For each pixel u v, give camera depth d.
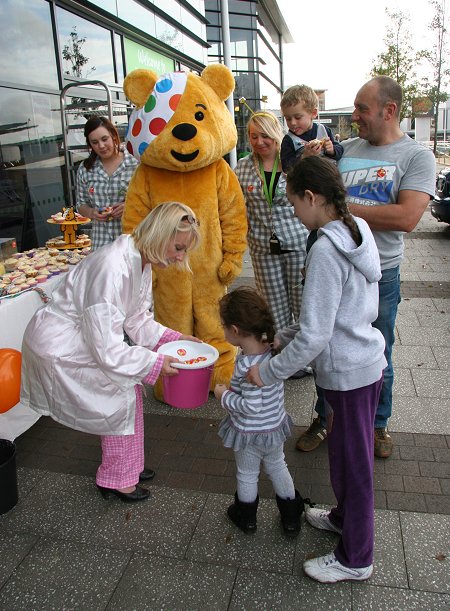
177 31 11.19
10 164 6.04
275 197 3.50
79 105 6.74
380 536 2.34
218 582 2.15
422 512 2.47
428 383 3.73
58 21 6.69
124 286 2.23
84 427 2.39
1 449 2.69
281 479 2.30
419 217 2.50
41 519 2.56
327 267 1.77
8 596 2.13
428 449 2.96
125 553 2.33
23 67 6.13
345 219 1.84
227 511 2.54
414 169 2.50
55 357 2.28
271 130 3.38
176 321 3.55
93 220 4.22
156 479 2.83
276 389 2.18
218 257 3.48
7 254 3.77
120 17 8.24
